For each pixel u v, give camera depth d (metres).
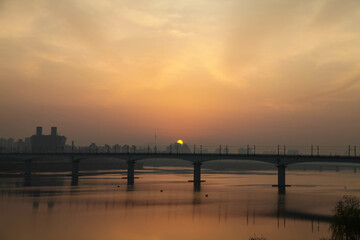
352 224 55.59
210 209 102.50
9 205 106.00
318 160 164.88
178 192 147.50
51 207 102.69
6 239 66.56
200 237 69.81
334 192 151.75
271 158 180.00
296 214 95.31
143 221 84.00
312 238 69.62
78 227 76.69
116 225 79.25
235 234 72.44
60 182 198.12
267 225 81.19
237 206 108.56
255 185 188.38
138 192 145.75
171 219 86.81
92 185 179.50
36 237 68.12
